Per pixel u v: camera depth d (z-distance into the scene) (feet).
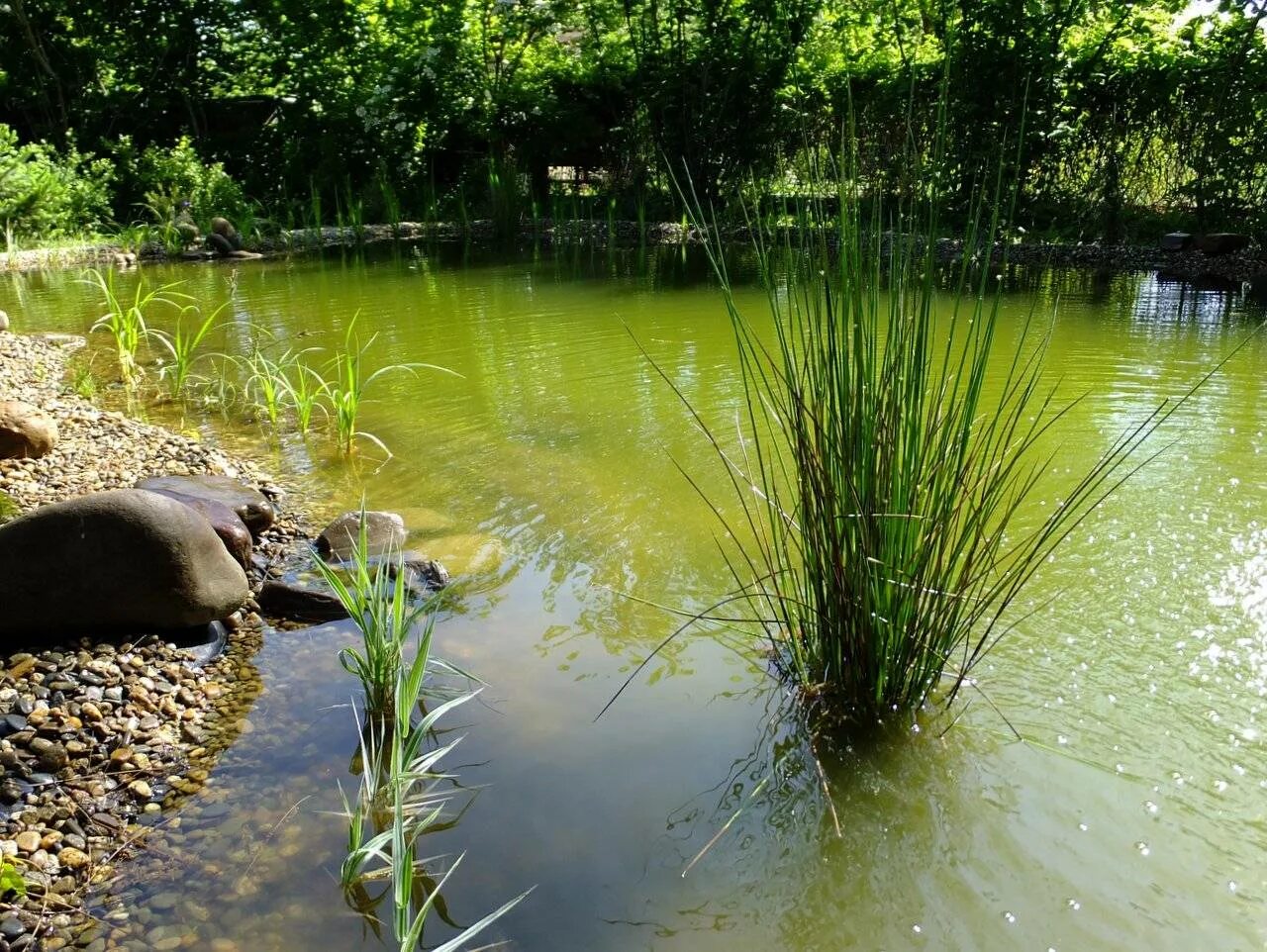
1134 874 5.99
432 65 44.27
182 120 43.19
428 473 12.88
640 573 9.98
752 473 12.35
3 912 5.79
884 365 6.93
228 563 9.36
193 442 13.96
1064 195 32.53
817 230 8.63
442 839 6.41
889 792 6.78
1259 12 27.78
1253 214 29.12
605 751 7.28
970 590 7.33
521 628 8.99
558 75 45.98
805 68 37.96
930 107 32.09
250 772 7.18
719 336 19.92
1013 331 19.26
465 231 41.60
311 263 32.94
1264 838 6.22
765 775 6.99
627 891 5.98
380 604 8.09
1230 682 7.75
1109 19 31.24
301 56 43.78
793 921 5.74
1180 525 10.27
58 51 40.14
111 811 6.75
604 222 43.27
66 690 7.87
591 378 16.99
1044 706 7.55
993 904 5.82
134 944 5.60
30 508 11.01
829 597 7.50
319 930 5.70
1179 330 19.22
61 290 27.14
